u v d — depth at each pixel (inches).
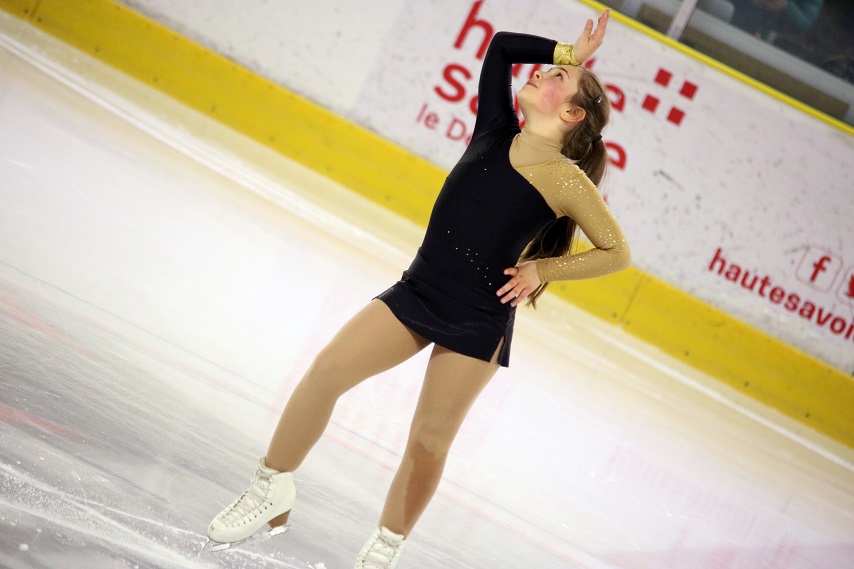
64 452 257.8
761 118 940.6
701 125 946.7
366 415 420.2
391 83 960.3
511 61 284.2
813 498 641.6
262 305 516.1
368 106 965.2
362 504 319.9
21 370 295.9
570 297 935.0
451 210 265.9
